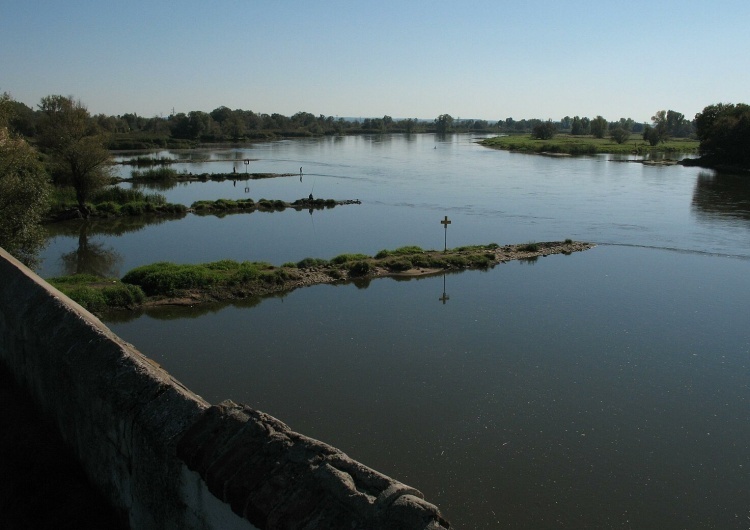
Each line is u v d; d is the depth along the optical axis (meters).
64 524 6.12
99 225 50.12
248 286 30.09
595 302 28.66
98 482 6.62
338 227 49.50
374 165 102.44
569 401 18.27
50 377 7.65
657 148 143.12
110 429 6.11
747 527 12.59
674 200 62.06
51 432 7.81
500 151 140.62
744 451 15.55
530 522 12.62
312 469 4.23
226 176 81.88
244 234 46.50
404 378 19.83
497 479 14.16
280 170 92.56
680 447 15.71
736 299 29.17
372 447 15.52
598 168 97.50
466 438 16.00
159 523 5.42
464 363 21.14
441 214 55.22
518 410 17.64
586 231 46.81
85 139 53.66
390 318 26.14
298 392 18.72
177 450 4.95
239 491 4.32
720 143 98.94
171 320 25.78
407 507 3.63
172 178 79.44
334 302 28.56
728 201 61.00
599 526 12.55
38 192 24.84
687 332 24.50
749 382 19.75
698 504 13.35
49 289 9.15
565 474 14.41
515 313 26.92
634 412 17.62
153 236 45.66
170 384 5.86
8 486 6.79
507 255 38.53
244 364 20.95
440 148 153.38
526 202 61.50
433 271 34.53
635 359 21.62
